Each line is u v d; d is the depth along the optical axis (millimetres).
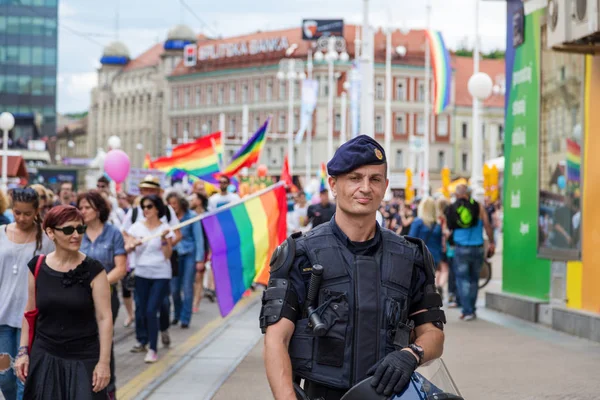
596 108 13742
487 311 17672
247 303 20328
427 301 4488
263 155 125688
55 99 106438
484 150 123688
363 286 4316
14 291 8141
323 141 118312
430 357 4273
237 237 13180
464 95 123688
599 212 13750
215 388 10367
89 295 7031
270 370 4203
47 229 6992
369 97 29484
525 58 16688
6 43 105562
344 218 4410
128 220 13953
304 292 4371
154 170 26094
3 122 27531
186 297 15953
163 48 148375
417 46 122250
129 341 14367
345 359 4277
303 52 121750
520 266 16969
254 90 127750
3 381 8250
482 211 16344
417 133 121625
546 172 15727
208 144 25547
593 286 14008
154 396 9977
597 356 12055
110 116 159250
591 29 12156
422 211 19016
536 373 10875
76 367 6965
